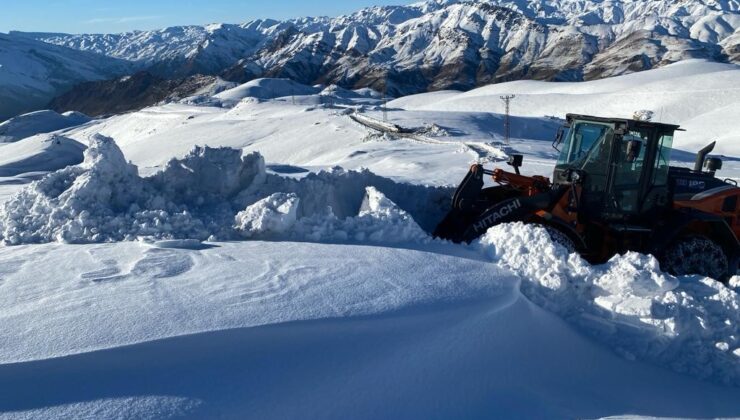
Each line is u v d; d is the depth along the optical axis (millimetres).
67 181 6934
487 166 22719
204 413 3199
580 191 7414
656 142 7555
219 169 7395
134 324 3764
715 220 7605
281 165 30938
